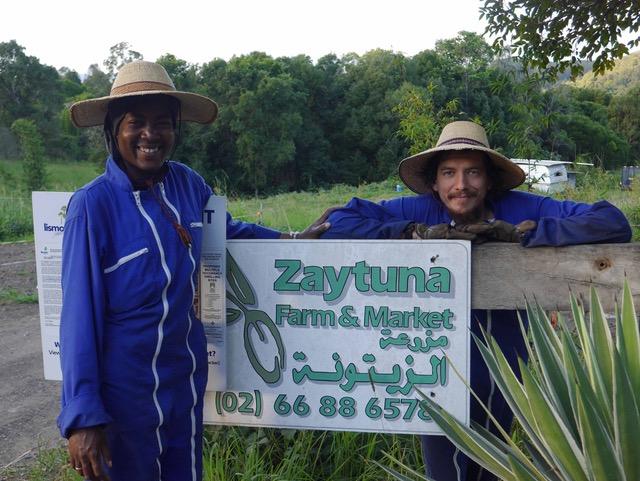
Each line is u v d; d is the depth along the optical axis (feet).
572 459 6.44
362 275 8.30
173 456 7.53
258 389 8.69
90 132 134.00
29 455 12.79
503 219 8.68
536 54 17.34
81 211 6.89
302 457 9.88
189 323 7.50
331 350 8.46
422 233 8.31
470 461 9.06
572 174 35.12
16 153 124.47
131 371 6.92
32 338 22.07
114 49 144.97
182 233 7.36
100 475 6.56
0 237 47.11
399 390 8.31
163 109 7.44
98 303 6.81
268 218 39.01
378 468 9.96
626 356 6.57
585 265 7.87
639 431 5.98
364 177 163.84
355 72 172.45
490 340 7.79
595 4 16.38
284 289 8.51
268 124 146.92
